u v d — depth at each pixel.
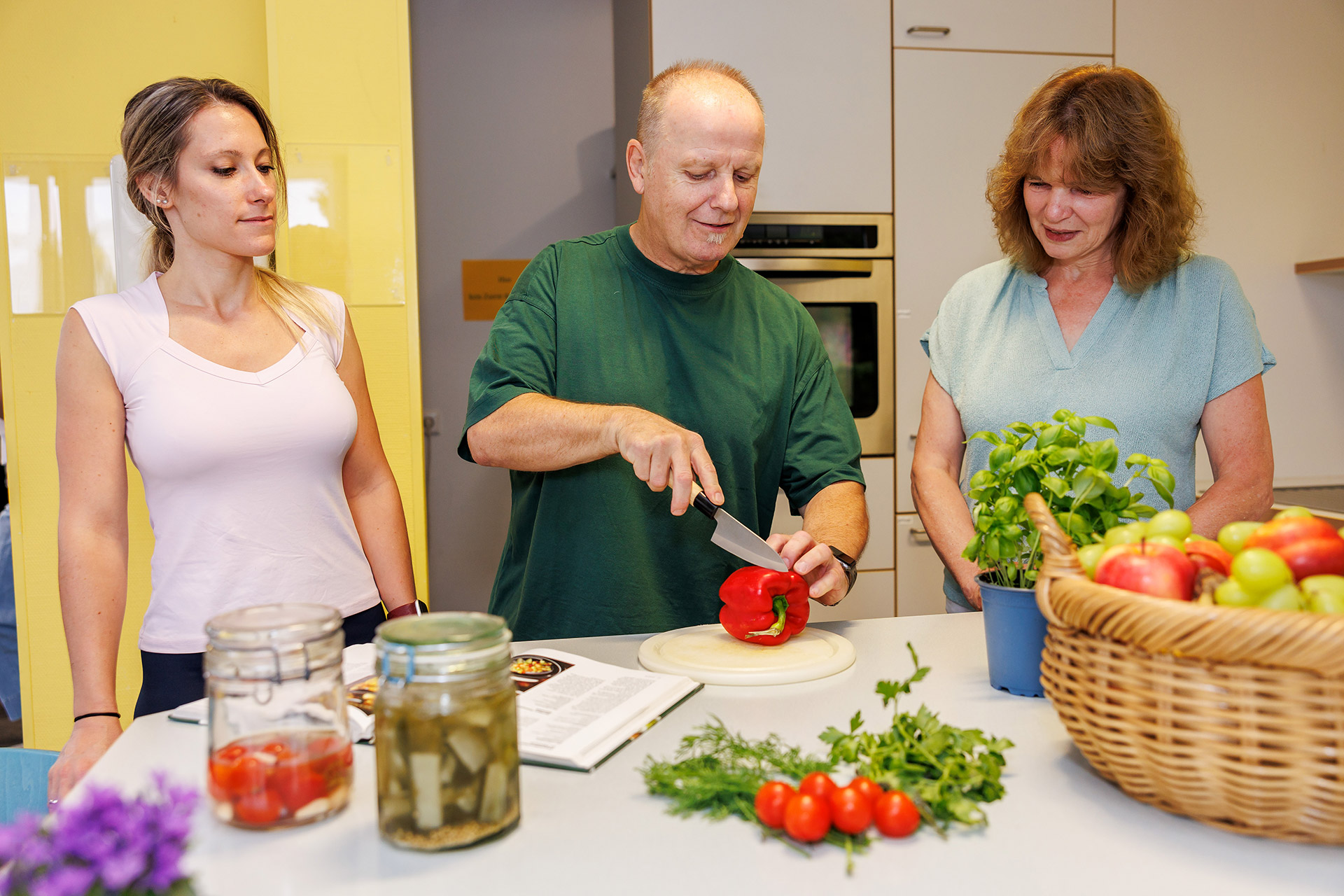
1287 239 2.76
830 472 1.40
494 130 3.31
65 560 1.18
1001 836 0.65
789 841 0.64
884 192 2.56
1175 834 0.65
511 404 1.24
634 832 0.65
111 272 2.07
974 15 2.57
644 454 1.08
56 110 2.06
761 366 1.43
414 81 3.26
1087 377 1.40
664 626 1.38
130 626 2.07
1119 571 0.67
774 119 2.49
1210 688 0.61
